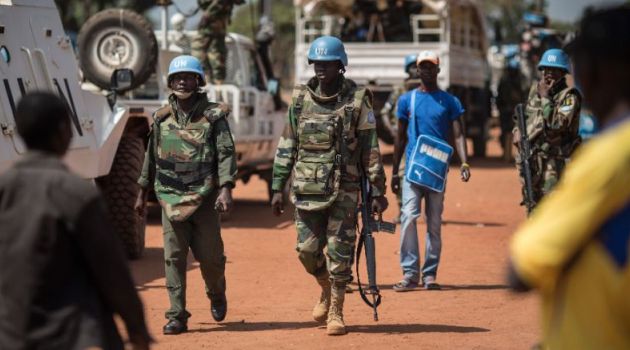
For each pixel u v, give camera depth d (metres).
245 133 18.19
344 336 8.61
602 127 3.81
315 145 8.41
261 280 11.59
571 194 3.61
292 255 13.55
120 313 4.69
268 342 8.40
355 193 8.48
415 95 11.09
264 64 20.48
